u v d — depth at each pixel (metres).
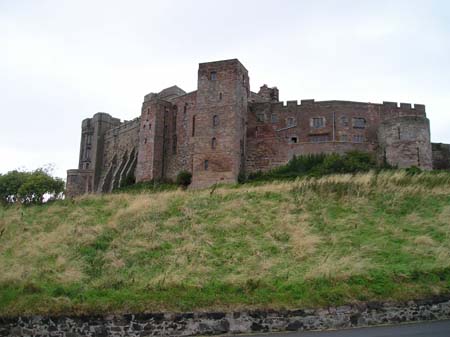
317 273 17.81
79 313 15.49
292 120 59.19
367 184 29.09
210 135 53.94
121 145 76.69
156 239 22.53
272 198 27.95
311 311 15.52
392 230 23.05
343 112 58.00
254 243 21.83
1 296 16.67
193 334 15.22
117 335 15.24
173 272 18.75
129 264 20.14
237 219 24.56
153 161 60.53
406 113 59.25
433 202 26.77
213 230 23.58
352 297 16.06
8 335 15.31
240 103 55.19
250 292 16.69
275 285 17.19
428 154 49.38
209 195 29.19
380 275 17.50
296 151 53.91
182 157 59.62
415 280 17.19
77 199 31.44
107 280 18.17
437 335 13.20
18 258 20.86
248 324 15.35
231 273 18.72
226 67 55.03
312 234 22.69
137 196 30.77
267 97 67.88
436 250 20.27
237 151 53.00
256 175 54.09
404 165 48.72
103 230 23.69
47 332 15.32
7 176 58.84
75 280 18.33
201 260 20.14
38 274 18.81
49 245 22.00
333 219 24.67
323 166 47.88
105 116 83.88
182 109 61.25
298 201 27.09
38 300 16.19
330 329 15.03
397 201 26.75
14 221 26.39
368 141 57.41
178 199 28.67
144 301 16.03
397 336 13.26
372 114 58.38
